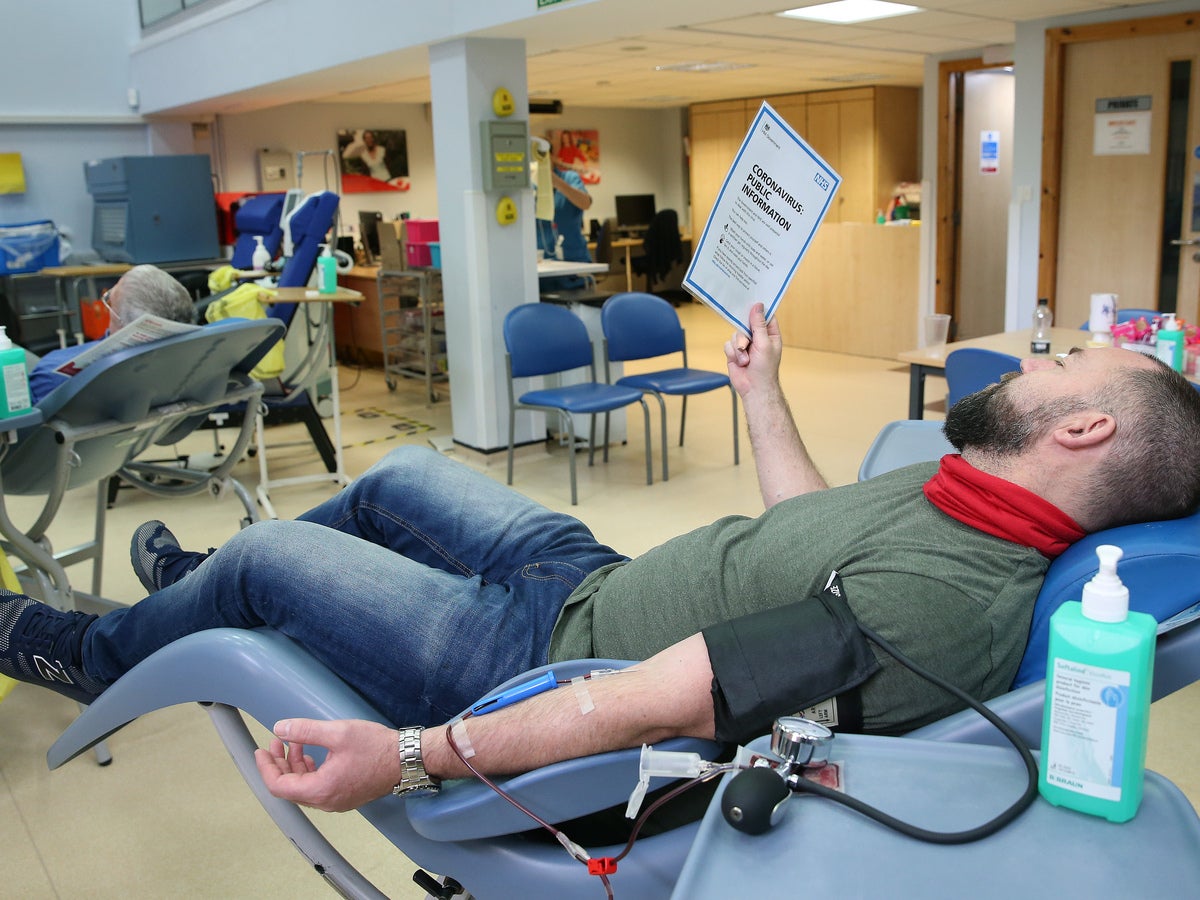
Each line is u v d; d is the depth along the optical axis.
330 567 1.31
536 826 1.07
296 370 4.40
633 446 5.22
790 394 6.31
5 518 2.28
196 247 7.05
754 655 1.00
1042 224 5.91
